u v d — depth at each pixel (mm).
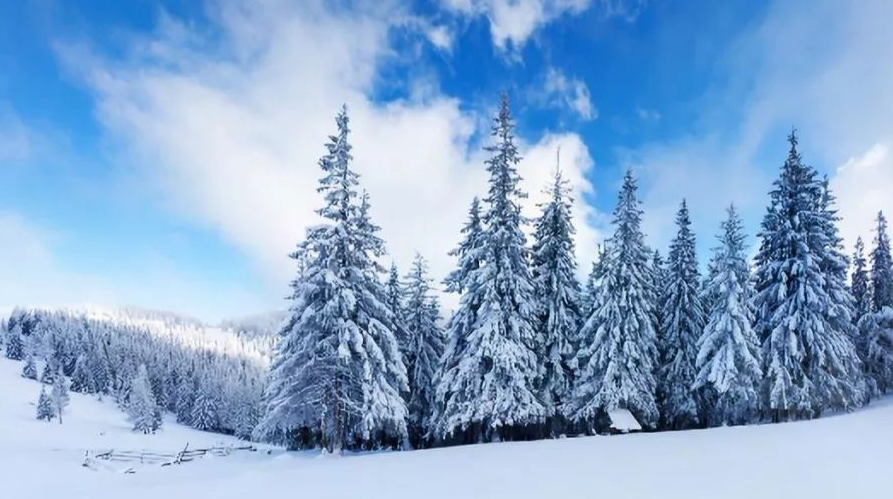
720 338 26484
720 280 26578
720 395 27266
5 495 13555
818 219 27094
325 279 21188
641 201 27766
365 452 24062
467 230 27266
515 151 25375
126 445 61688
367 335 21469
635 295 26031
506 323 23734
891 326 33219
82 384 114750
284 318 22391
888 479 8375
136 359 130875
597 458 12695
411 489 9680
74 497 11383
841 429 15773
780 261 27453
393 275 33406
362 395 22641
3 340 152875
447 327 27312
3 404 86312
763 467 10031
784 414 26469
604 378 24656
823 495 7520
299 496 9531
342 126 22969
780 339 25875
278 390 22609
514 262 24922
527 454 14453
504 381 22891
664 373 30234
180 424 104875
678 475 9648
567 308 26703
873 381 31766
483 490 9188
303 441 27156
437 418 25938
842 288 27719
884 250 35219
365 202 24750
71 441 61844
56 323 168500
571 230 27562
